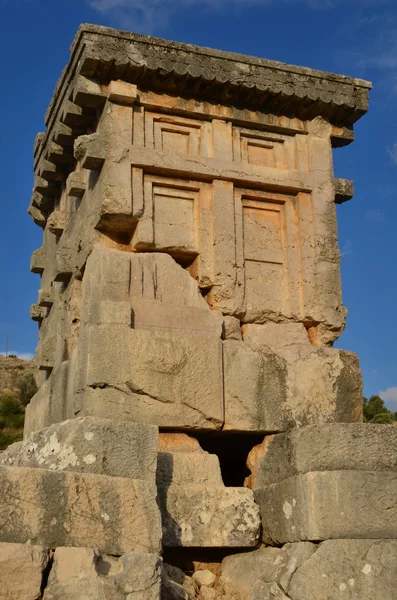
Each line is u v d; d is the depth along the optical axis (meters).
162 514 6.89
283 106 9.02
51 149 9.38
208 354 7.73
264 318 8.47
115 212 8.00
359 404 8.29
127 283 7.82
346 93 9.12
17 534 5.55
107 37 8.24
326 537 6.41
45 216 10.91
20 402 36.84
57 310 9.48
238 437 8.02
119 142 8.23
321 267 8.68
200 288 8.34
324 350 8.32
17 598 5.25
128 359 7.43
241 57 8.78
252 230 8.73
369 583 6.18
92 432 6.27
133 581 5.43
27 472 5.73
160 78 8.48
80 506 5.80
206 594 6.80
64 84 8.91
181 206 8.46
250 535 7.09
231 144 8.77
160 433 7.57
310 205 8.90
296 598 6.18
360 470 6.64
